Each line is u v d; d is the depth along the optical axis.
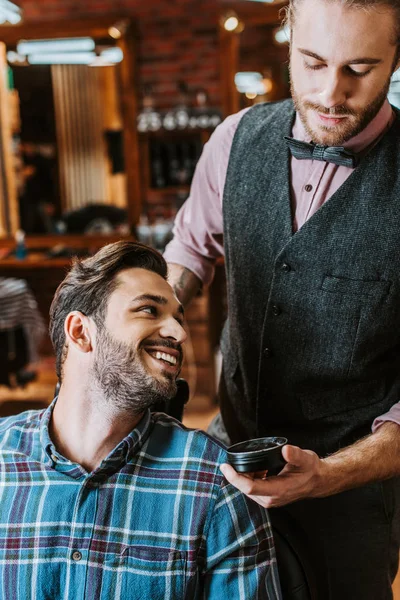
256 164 1.40
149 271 1.16
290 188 1.36
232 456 0.97
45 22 4.59
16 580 1.14
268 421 1.46
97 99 4.65
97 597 1.12
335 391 1.37
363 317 1.30
